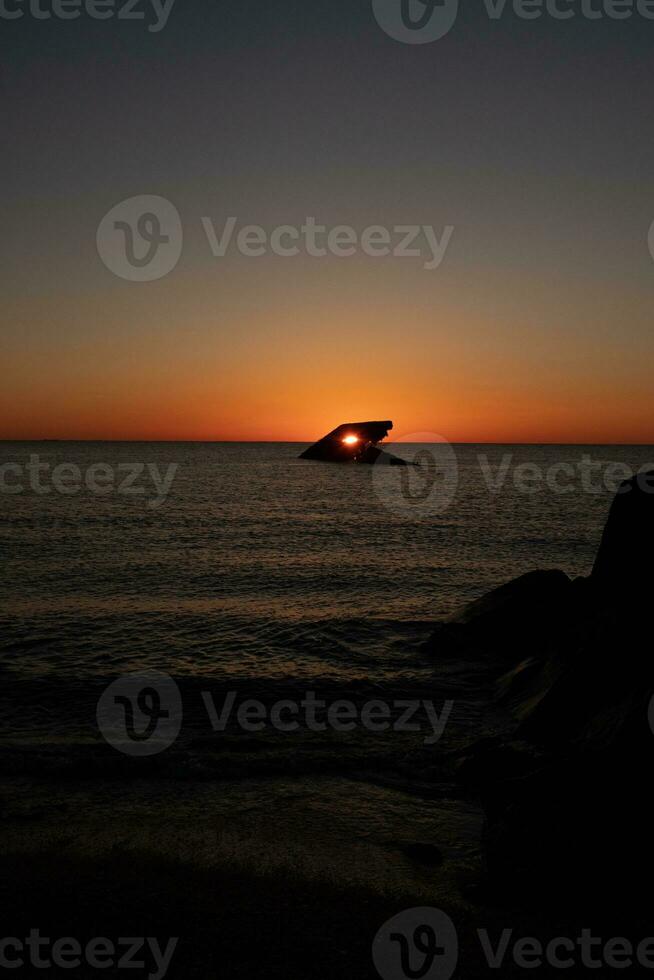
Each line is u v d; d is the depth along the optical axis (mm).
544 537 27969
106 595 16156
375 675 10047
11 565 20500
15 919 4059
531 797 4879
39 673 9984
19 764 6691
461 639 11172
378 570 20078
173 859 4902
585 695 7156
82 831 5336
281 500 48438
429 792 6219
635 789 4621
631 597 8000
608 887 4250
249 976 3541
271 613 14305
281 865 4840
